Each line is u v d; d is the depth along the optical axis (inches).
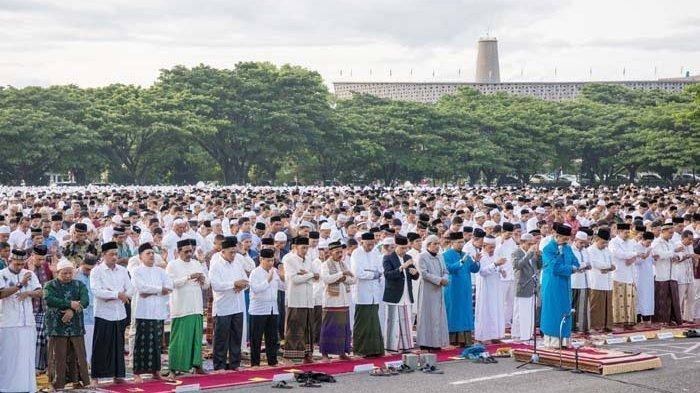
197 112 2706.7
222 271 615.8
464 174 3250.5
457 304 706.2
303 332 644.1
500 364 637.9
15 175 2642.7
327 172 3100.4
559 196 1614.2
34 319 546.3
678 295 852.6
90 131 2556.6
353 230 816.9
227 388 551.8
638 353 647.1
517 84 5398.6
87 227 748.0
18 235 828.6
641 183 3454.7
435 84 5388.8
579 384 563.8
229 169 2881.4
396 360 655.1
